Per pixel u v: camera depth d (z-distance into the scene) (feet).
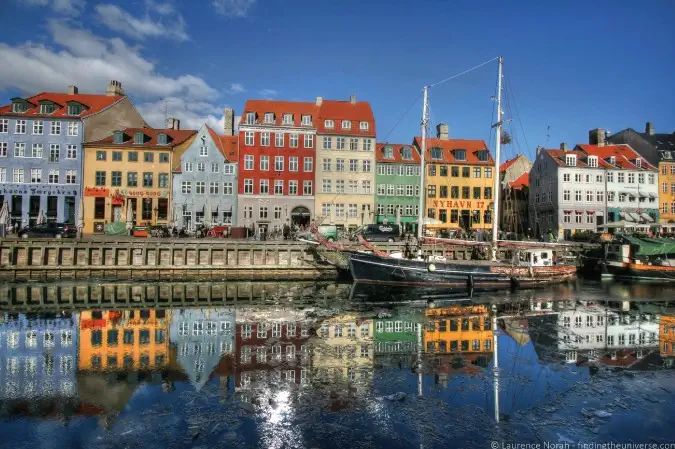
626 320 74.79
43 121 177.47
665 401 40.88
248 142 183.32
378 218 191.01
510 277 110.63
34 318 73.67
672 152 201.46
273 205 183.83
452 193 200.23
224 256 123.75
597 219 191.83
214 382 44.42
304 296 96.73
